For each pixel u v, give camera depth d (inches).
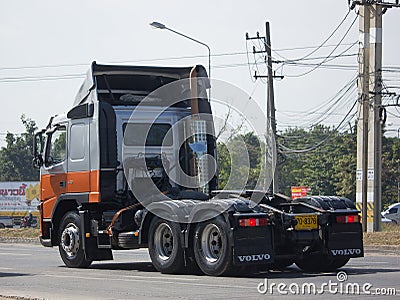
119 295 500.1
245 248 598.5
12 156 3976.4
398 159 3351.4
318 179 3567.9
